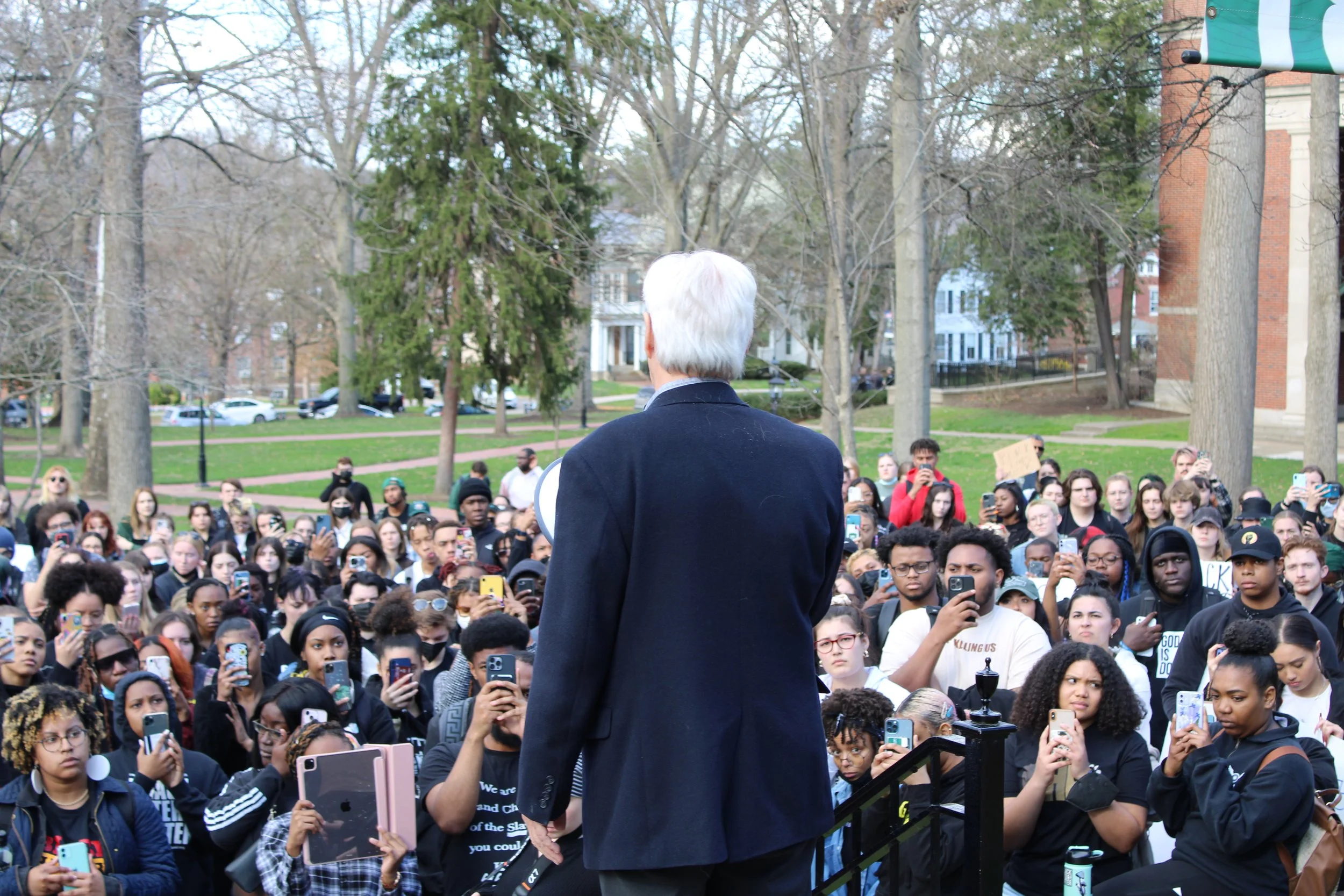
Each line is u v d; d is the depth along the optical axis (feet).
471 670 17.07
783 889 8.00
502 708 14.39
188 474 108.06
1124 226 62.03
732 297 8.11
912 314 54.65
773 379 135.23
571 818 12.92
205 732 19.47
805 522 7.93
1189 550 22.84
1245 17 23.53
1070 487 33.99
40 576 28.73
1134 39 40.40
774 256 89.61
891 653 20.30
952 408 141.69
